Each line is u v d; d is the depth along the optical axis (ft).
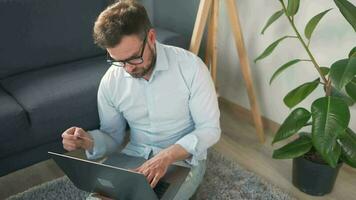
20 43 6.16
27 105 5.16
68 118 5.40
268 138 6.93
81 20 6.72
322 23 5.63
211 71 6.92
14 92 5.59
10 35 6.06
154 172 3.41
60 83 5.79
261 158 6.35
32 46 6.27
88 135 4.10
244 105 7.63
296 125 4.92
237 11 6.46
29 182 5.78
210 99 4.02
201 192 5.47
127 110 4.20
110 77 4.07
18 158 5.32
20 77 6.15
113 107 4.27
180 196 3.99
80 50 6.81
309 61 5.95
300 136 5.28
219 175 5.82
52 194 5.42
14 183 5.74
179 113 4.13
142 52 3.47
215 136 4.03
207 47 6.79
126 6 3.37
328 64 5.78
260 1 6.41
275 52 6.52
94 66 6.53
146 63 3.64
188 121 4.29
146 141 4.41
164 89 3.95
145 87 3.95
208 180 5.71
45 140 5.37
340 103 4.35
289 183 5.72
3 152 5.02
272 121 7.11
